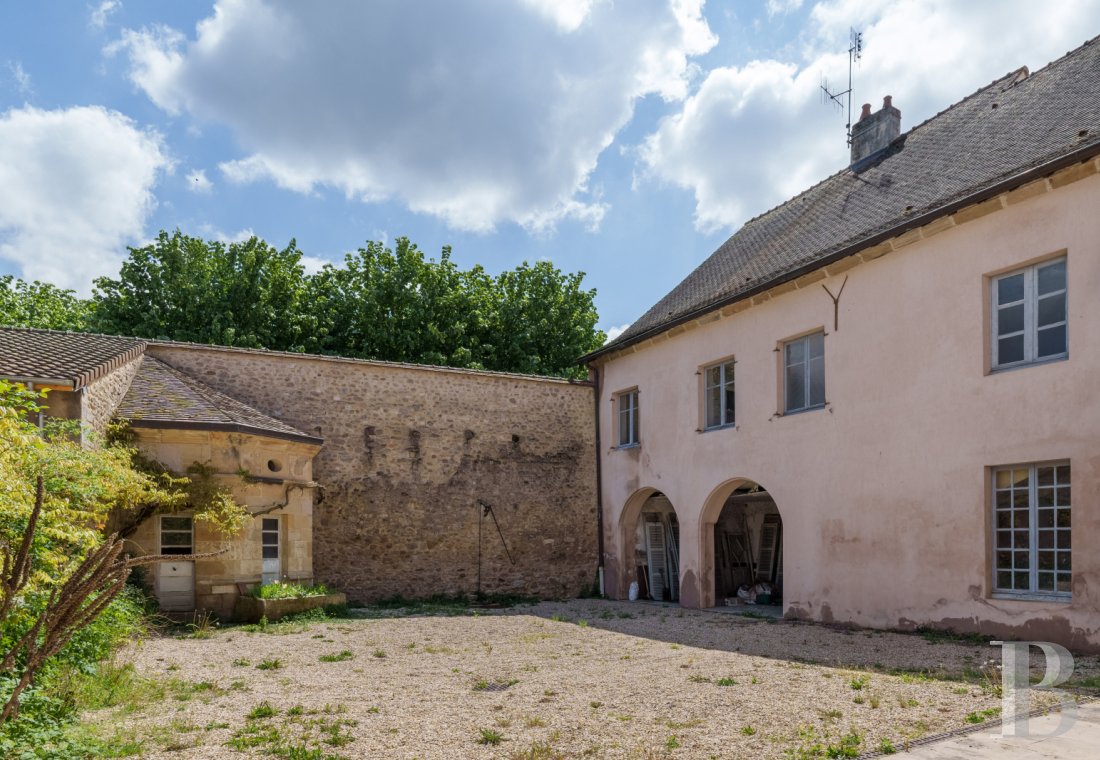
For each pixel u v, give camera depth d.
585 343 25.53
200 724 5.33
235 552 11.51
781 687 6.41
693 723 5.31
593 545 16.38
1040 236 8.84
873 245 10.59
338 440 14.37
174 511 11.17
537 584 15.70
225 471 11.48
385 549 14.47
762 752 4.62
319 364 14.45
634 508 15.82
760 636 9.86
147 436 11.09
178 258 21.67
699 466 13.79
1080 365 8.35
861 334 10.91
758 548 16.30
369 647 9.07
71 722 5.15
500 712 5.71
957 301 9.69
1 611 3.49
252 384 13.89
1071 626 8.20
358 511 14.34
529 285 25.42
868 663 7.64
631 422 16.03
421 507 14.87
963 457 9.46
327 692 6.46
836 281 11.37
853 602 10.72
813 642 9.23
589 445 16.70
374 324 22.64
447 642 9.49
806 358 12.01
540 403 16.31
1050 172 8.60
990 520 9.22
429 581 14.73
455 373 15.51
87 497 7.16
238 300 21.69
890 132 14.22
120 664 7.01
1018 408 8.91
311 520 12.81
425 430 15.12
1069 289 8.52
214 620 11.18
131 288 21.52
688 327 14.17
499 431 15.80
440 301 23.44
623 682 6.79
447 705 5.95
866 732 4.96
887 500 10.34
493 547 15.39
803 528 11.61
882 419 10.51
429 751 4.73
